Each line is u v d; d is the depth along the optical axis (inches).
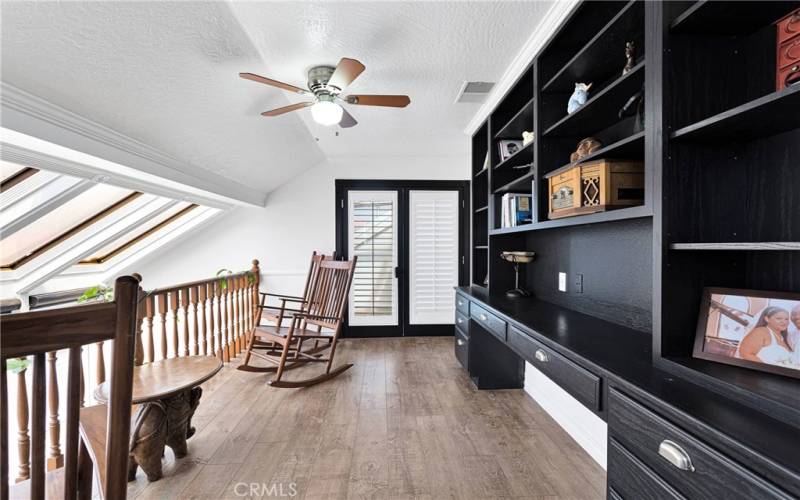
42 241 118.3
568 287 86.4
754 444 26.9
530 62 84.2
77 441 24.7
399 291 181.0
